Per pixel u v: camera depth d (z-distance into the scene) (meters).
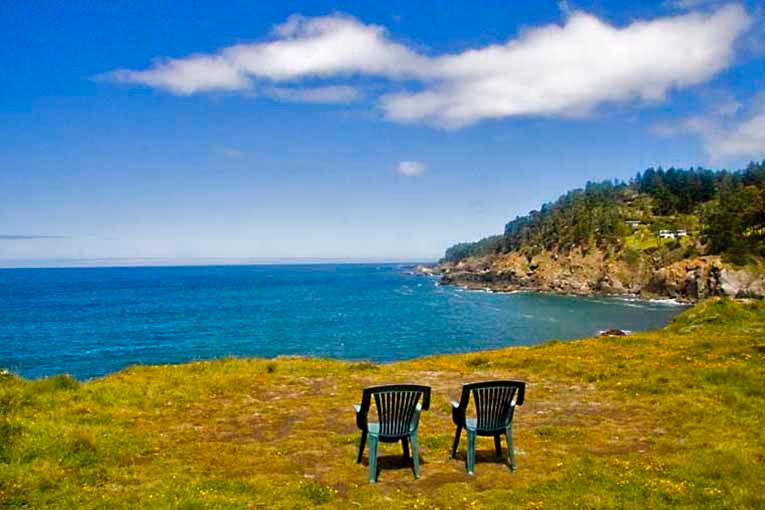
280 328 81.06
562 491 8.33
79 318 97.62
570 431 11.85
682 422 12.33
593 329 77.69
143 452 10.51
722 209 146.12
